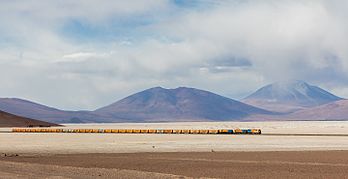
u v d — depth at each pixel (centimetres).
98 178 2934
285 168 3438
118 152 5072
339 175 3048
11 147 5900
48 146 6034
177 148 5553
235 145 5956
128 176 3027
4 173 3178
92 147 5809
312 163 3759
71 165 3741
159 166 3622
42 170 3353
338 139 7169
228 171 3288
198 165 3672
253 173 3173
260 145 5922
